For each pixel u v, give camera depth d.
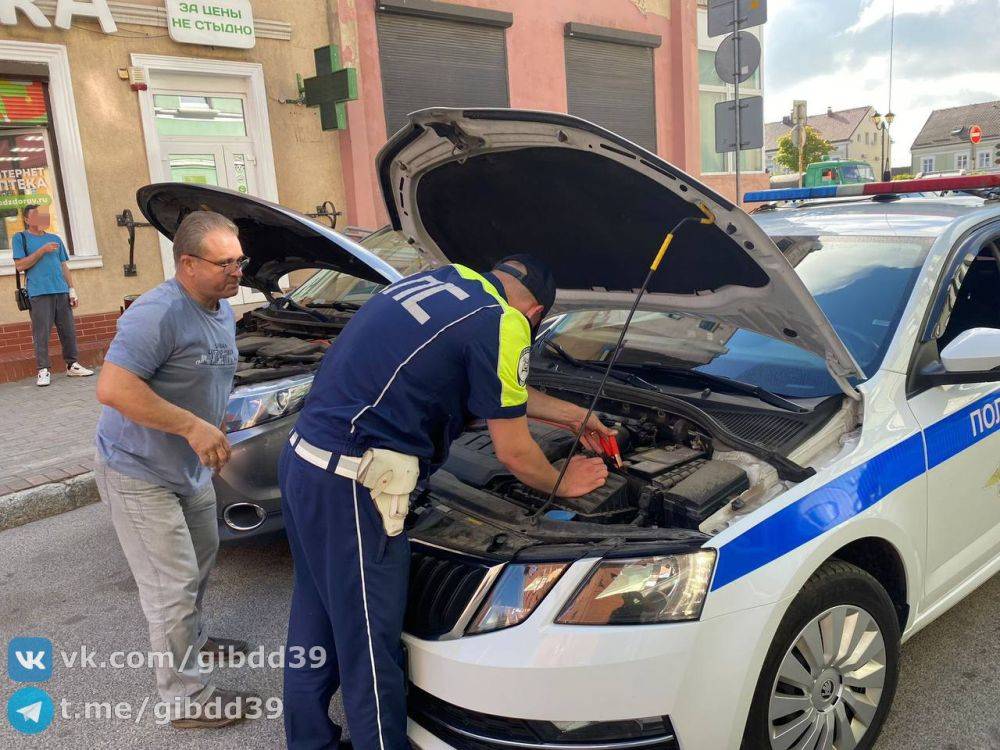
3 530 4.61
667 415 2.58
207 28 8.80
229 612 3.57
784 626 2.10
